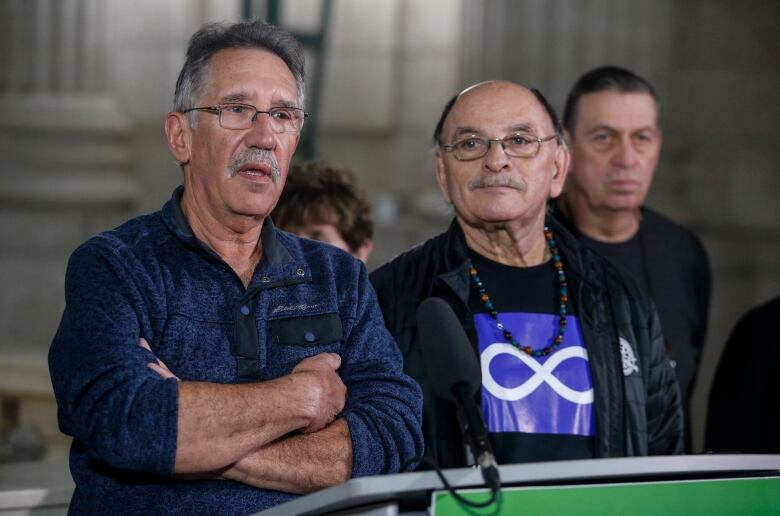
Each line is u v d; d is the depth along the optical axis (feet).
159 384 9.16
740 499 8.18
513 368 11.59
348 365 10.33
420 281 12.05
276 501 9.60
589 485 7.79
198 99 10.20
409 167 30.60
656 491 7.93
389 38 30.78
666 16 29.14
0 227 28.43
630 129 15.79
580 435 11.50
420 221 29.48
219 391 9.26
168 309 9.80
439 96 30.55
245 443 9.18
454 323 8.87
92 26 29.09
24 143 28.71
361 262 10.87
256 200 10.03
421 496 7.73
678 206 29.37
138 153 29.17
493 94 12.00
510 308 11.93
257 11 26.30
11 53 28.81
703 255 16.46
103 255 9.80
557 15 28.68
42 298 28.35
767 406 15.25
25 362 19.94
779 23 29.81
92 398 9.12
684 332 15.76
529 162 11.81
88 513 9.41
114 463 9.02
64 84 29.04
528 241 12.09
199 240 10.00
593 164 15.83
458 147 11.94
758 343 15.46
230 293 10.02
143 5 29.22
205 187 10.15
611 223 15.90
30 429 18.78
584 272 12.11
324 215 14.11
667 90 29.27
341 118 30.78
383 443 9.94
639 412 11.78
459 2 30.50
